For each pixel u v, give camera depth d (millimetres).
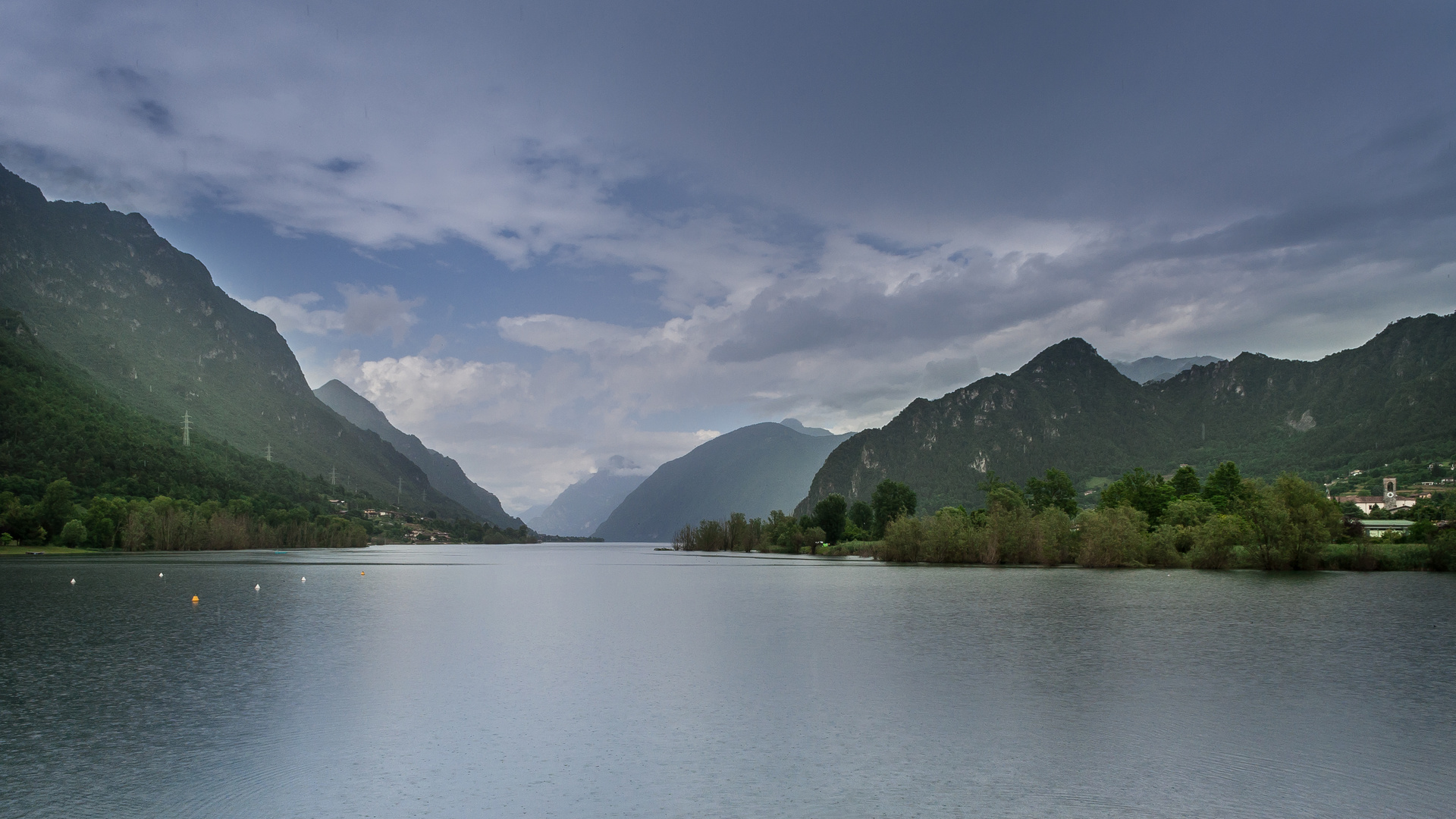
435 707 36844
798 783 26406
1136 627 63406
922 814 23656
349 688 40812
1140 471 193625
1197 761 28734
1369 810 23984
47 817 23500
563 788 26047
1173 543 147375
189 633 60469
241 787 26047
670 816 23594
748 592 104438
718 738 31688
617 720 34531
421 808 24219
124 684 41375
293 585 109875
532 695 39219
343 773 27500
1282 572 132000
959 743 30938
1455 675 43750
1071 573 135875
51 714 35031
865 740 31359
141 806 24375
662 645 55688
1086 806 24281
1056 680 42531
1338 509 135125
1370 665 46500
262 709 36219
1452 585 105188
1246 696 38594
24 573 131500
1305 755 29297
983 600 87750
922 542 177125
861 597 93438
